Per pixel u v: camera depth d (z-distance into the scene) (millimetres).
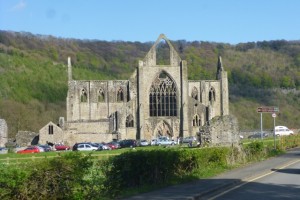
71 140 122812
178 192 25844
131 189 26234
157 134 126625
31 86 192375
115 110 131125
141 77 126875
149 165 28672
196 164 37031
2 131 123250
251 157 51625
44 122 163375
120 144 107062
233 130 56875
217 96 137750
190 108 127375
